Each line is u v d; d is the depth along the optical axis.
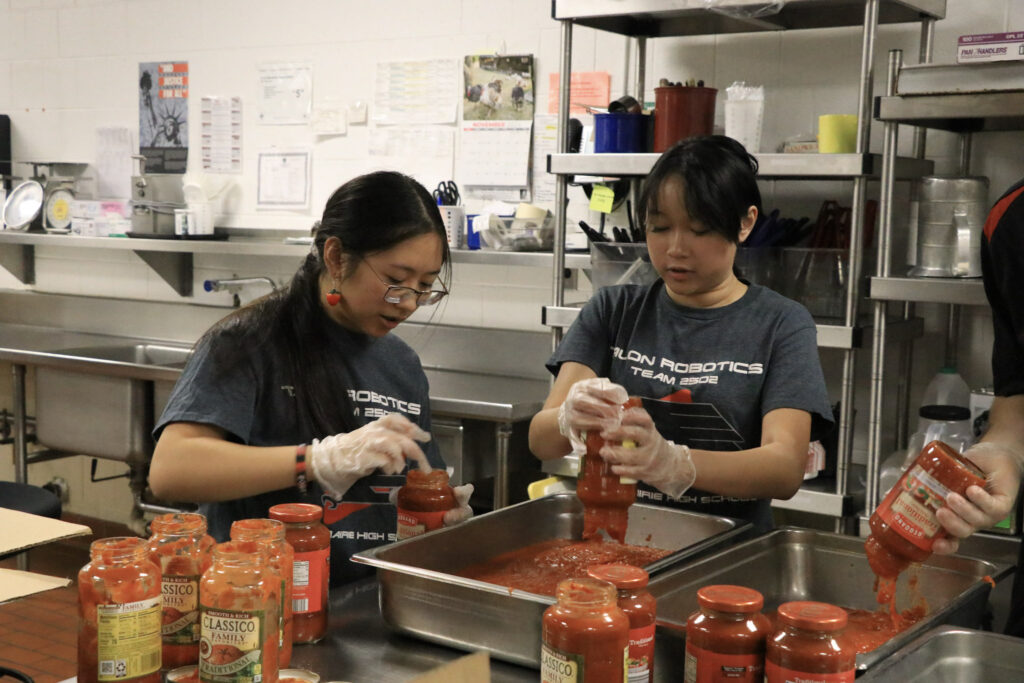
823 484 2.88
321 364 1.77
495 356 3.82
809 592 1.68
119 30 4.63
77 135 4.81
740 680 1.08
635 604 1.13
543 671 1.10
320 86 4.15
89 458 4.73
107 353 4.29
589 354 2.02
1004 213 1.64
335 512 1.80
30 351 3.98
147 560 1.15
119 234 4.45
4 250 4.91
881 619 1.49
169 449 1.61
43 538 1.62
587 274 3.42
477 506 3.51
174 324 4.56
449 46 3.86
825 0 2.72
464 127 3.85
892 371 3.18
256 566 1.11
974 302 2.51
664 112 2.92
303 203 4.24
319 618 1.40
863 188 2.69
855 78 3.17
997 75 2.37
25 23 4.89
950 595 1.54
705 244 1.81
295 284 1.79
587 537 1.68
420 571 1.38
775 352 1.86
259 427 1.74
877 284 2.63
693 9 2.82
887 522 1.38
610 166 2.99
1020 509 2.53
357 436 1.58
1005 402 1.71
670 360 1.93
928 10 2.84
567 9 3.02
